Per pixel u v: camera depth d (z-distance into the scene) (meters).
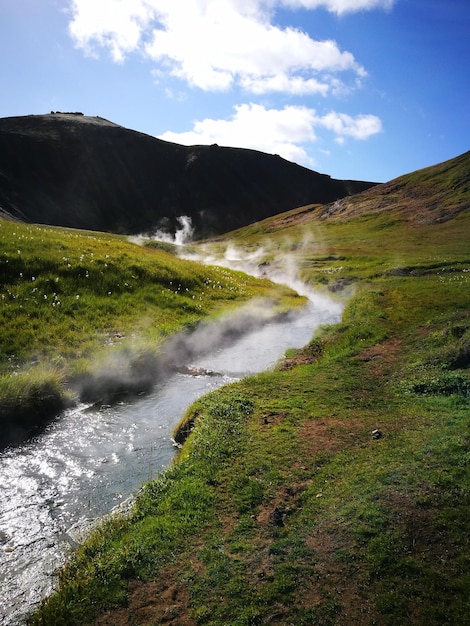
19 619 8.05
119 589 8.08
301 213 130.25
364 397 15.32
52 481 12.28
